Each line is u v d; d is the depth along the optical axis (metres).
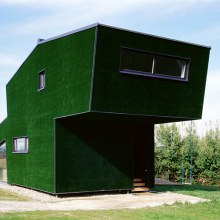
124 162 17.45
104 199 15.46
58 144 15.93
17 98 20.86
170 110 15.87
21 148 20.14
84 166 16.39
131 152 17.69
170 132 33.41
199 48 16.66
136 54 15.19
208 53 16.94
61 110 15.75
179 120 17.27
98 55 13.93
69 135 16.17
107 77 14.20
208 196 16.73
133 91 14.88
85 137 16.53
